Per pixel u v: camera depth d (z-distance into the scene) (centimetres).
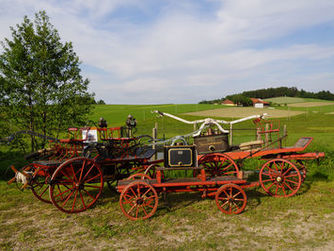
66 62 1034
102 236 456
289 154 685
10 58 934
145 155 648
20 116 968
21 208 601
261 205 589
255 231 464
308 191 684
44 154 610
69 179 559
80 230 484
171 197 658
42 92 962
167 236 452
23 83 946
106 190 734
